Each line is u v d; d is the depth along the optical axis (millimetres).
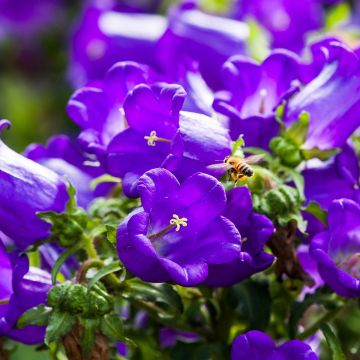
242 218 768
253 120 815
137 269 748
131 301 820
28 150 868
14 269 784
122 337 771
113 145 793
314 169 828
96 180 839
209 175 753
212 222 755
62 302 769
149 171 744
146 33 1045
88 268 780
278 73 840
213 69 985
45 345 818
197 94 857
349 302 828
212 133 775
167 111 783
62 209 799
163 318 830
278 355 763
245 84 844
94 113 827
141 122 792
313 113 817
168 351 866
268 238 777
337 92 816
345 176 816
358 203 817
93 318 769
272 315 856
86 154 869
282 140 812
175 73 896
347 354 880
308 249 820
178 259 755
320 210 800
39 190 797
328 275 777
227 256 746
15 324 788
